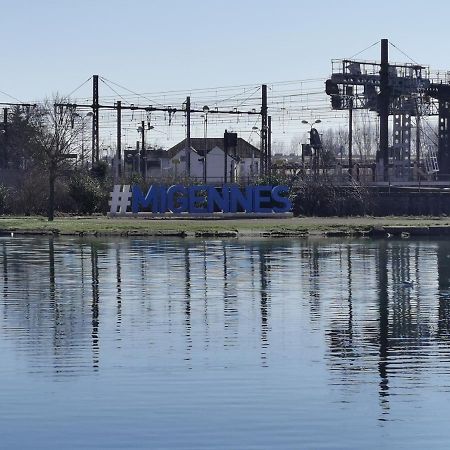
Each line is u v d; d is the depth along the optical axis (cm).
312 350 4800
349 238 12438
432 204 16250
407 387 4088
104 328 5381
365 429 3553
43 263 8906
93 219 15112
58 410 3759
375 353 4741
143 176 18612
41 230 12900
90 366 4438
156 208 15588
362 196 16288
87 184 16925
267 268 8512
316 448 3372
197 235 12550
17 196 17025
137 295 6694
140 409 3772
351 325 5509
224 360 4559
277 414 3719
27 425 3594
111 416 3691
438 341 5056
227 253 10019
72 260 9194
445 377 4259
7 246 10900
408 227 13038
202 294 6750
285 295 6725
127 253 9988
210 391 4012
